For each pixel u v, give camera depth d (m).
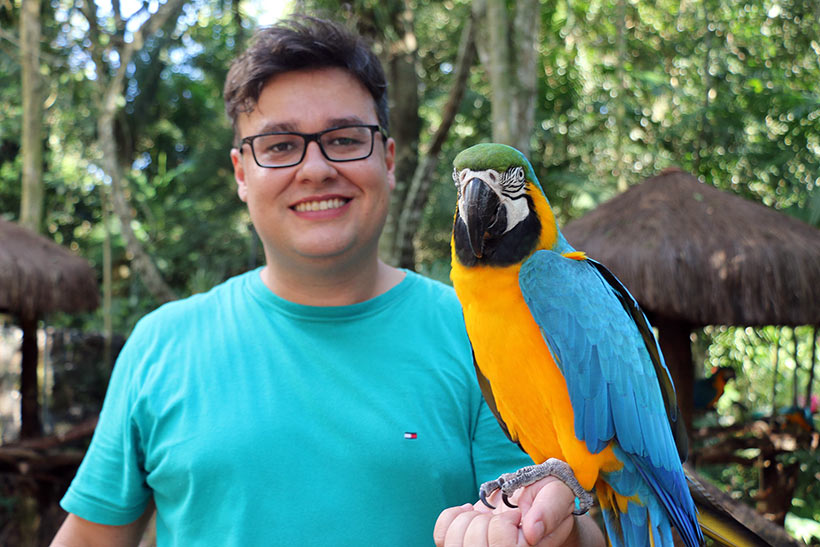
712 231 4.38
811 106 7.62
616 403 1.89
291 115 2.00
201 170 12.32
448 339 2.11
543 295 1.87
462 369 2.08
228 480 1.93
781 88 8.27
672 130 8.93
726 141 8.46
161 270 12.12
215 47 11.73
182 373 2.07
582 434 1.83
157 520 2.12
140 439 2.08
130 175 11.38
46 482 6.52
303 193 1.98
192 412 2.00
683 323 5.02
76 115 10.46
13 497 6.65
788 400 7.89
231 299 2.23
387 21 6.09
